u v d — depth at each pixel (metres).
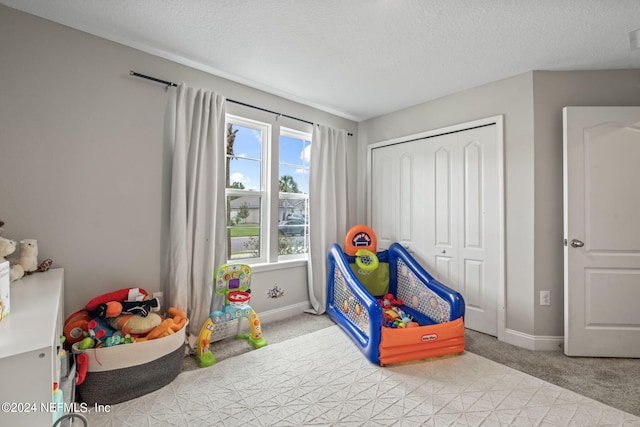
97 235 2.00
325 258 3.32
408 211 3.34
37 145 1.79
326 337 2.60
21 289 1.34
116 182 2.07
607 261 2.26
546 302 2.42
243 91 2.77
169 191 2.33
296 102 3.20
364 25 1.88
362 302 2.33
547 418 1.56
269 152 2.98
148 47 2.16
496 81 2.67
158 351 1.78
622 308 2.24
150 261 2.23
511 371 2.04
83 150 1.95
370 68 2.46
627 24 1.83
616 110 2.26
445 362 2.17
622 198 2.25
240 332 2.63
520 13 1.74
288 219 3.25
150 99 2.22
